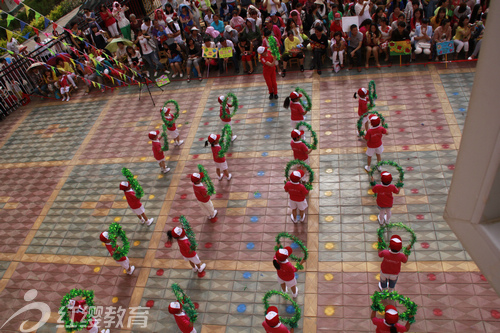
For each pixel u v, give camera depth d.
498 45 1.49
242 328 7.39
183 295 7.10
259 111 12.38
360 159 10.10
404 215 8.62
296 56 13.41
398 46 12.39
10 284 9.09
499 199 1.78
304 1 14.98
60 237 9.95
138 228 9.73
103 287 8.64
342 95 12.24
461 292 7.17
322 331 7.07
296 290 7.53
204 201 9.05
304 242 8.57
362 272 7.83
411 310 5.97
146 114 13.52
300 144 9.13
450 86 11.62
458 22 12.29
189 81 14.58
